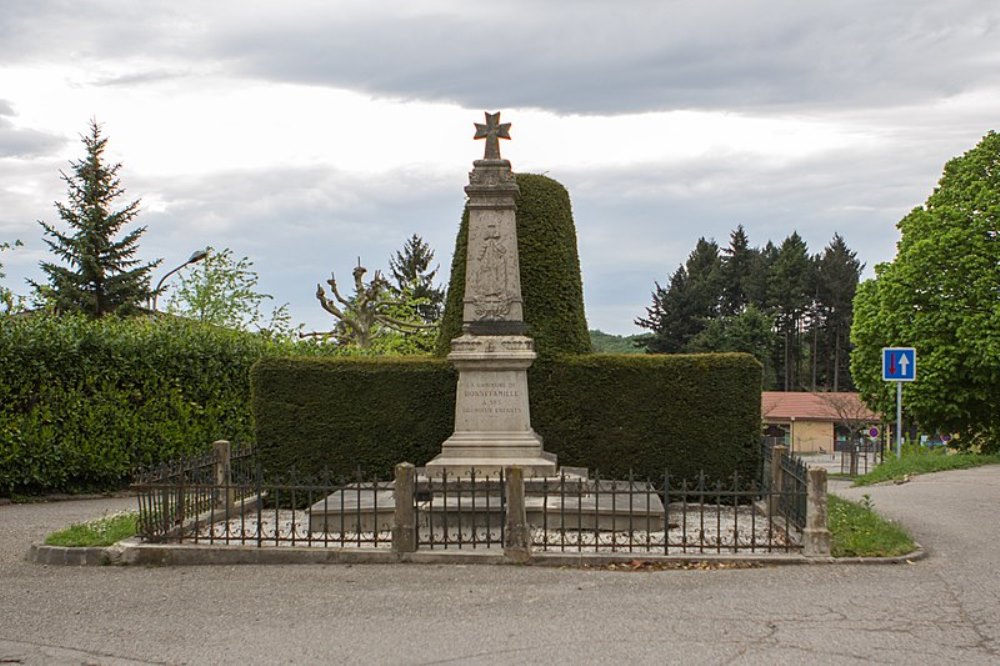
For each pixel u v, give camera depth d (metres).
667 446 17.47
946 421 35.56
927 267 34.75
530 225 18.59
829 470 49.19
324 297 31.98
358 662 7.80
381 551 11.50
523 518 11.41
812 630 8.49
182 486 12.27
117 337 22.19
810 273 75.12
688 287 73.38
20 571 11.44
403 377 17.52
